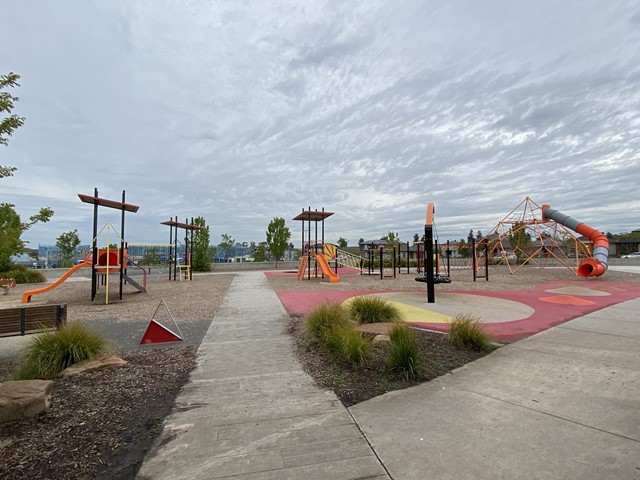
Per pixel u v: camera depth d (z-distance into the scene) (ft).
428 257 35.81
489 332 21.11
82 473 8.64
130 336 22.76
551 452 9.11
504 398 12.51
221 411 11.95
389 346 17.99
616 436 9.84
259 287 53.26
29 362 15.21
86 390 13.51
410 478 8.18
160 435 10.41
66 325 17.75
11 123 14.17
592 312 29.81
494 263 113.70
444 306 33.12
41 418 11.25
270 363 17.12
